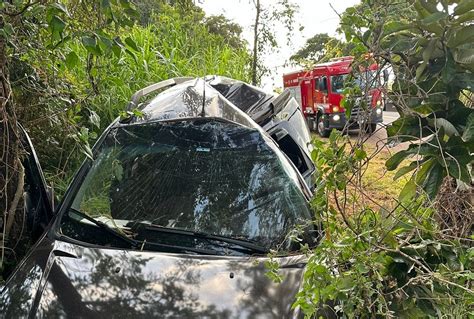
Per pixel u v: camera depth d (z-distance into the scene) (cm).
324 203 210
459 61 201
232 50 894
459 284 192
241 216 290
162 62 712
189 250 272
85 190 301
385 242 206
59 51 336
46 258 259
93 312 227
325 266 194
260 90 545
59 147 387
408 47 204
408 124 206
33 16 296
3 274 298
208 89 373
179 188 303
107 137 334
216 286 243
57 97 329
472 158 194
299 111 543
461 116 203
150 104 370
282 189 304
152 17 798
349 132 213
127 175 310
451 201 232
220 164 314
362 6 207
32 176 306
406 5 202
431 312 197
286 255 269
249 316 228
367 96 207
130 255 262
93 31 267
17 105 328
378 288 194
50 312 226
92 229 280
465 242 226
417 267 206
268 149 324
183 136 327
